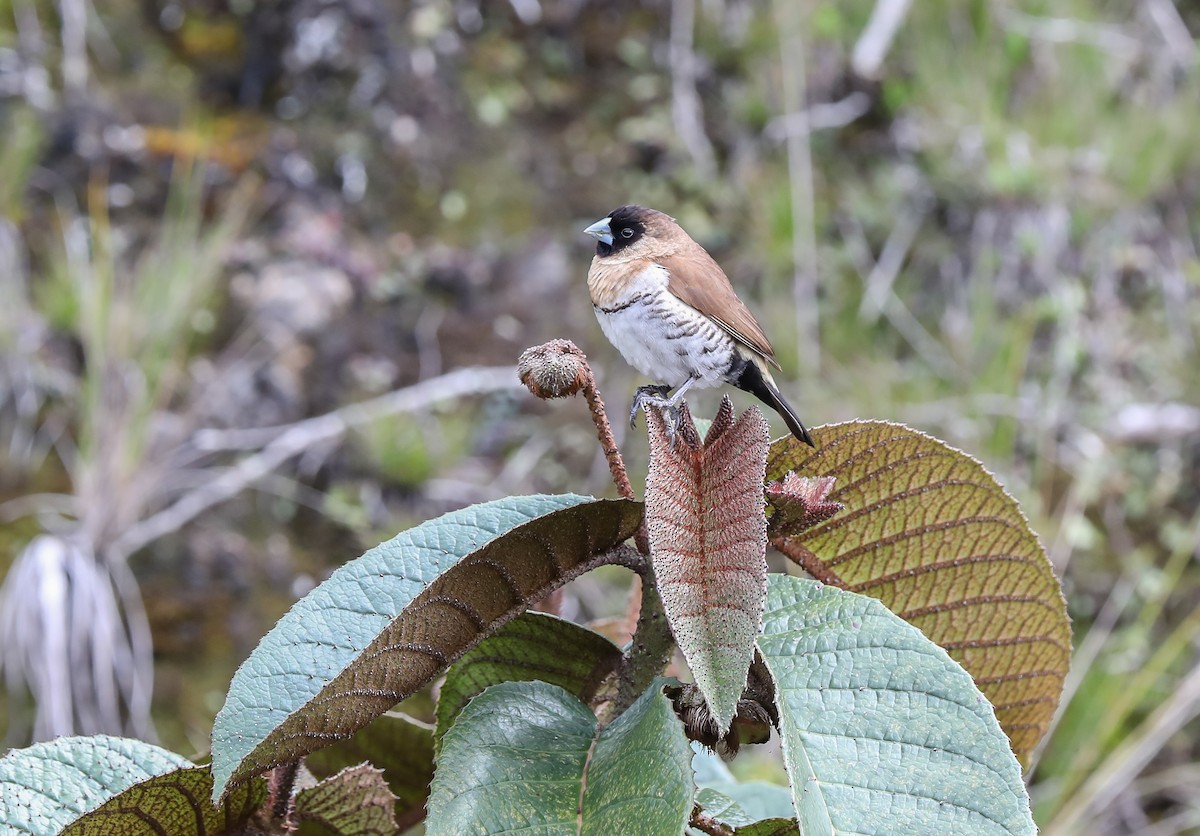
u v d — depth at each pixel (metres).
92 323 11.05
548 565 2.30
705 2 15.21
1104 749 11.15
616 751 2.18
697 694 2.24
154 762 2.60
